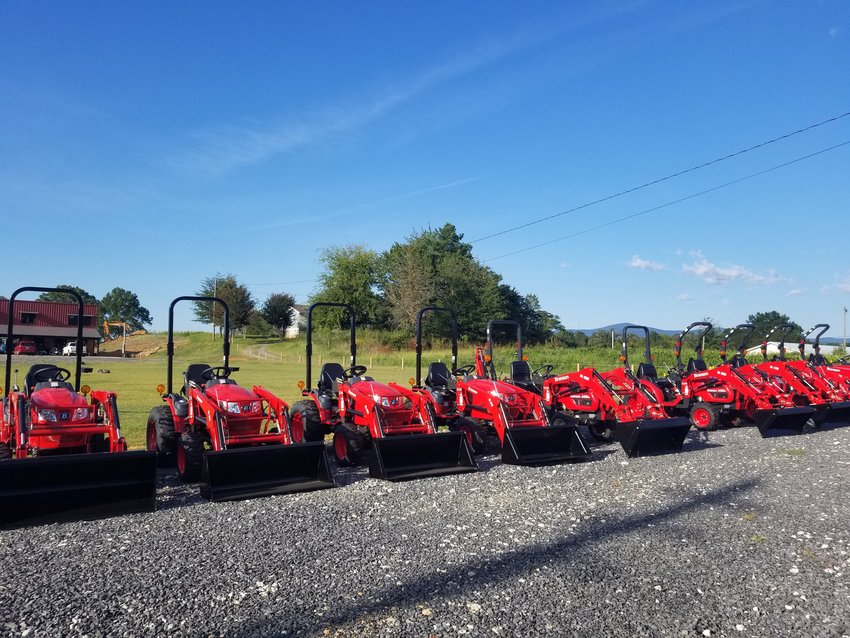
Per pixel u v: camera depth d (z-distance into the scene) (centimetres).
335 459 877
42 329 4750
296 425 902
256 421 759
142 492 612
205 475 663
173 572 447
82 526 556
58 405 657
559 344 5022
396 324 5178
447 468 802
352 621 375
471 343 4831
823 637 365
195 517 586
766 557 490
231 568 456
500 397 897
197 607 391
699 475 786
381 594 414
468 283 5075
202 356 4716
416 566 466
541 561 478
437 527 563
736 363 1367
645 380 1134
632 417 977
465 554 492
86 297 9881
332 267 5562
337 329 5444
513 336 5278
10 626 363
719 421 1295
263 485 690
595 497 675
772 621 384
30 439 650
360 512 611
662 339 4200
